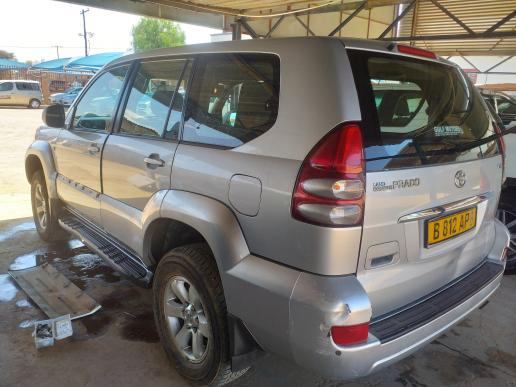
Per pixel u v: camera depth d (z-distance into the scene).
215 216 2.04
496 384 2.54
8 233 4.77
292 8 8.84
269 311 1.83
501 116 4.92
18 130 14.75
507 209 3.96
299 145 1.79
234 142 2.07
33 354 2.66
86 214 3.43
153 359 2.65
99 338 2.85
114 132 2.99
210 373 2.22
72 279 3.70
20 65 34.84
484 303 2.35
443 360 2.75
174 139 2.43
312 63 1.85
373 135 1.76
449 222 2.11
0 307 3.19
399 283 1.92
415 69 2.11
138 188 2.66
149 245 2.62
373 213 1.74
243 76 2.13
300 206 1.74
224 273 1.99
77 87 26.02
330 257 1.69
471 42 11.20
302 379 2.51
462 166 2.13
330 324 1.66
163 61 2.69
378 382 2.52
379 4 8.16
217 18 9.45
